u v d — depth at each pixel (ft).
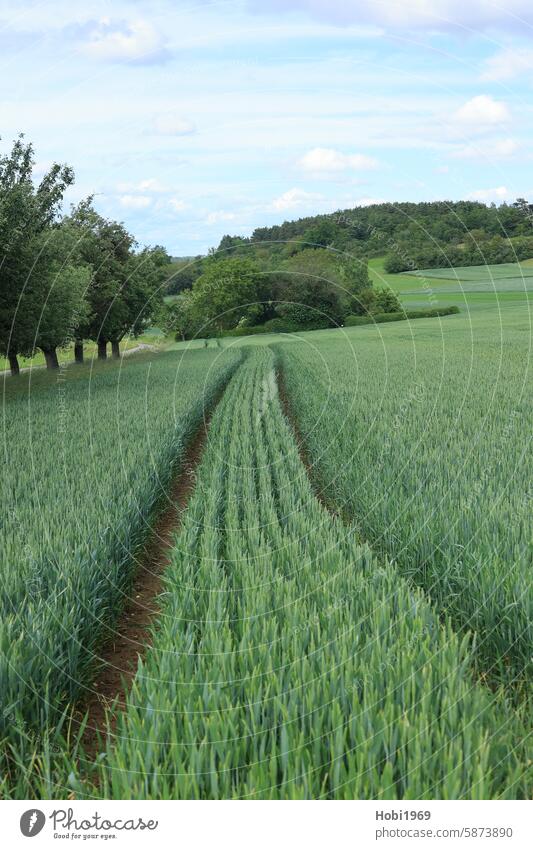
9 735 15.01
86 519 26.50
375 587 20.48
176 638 17.47
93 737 17.01
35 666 16.94
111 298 132.67
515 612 18.07
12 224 82.43
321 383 79.66
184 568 23.16
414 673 14.69
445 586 21.81
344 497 34.86
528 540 22.72
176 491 43.62
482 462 34.30
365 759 12.68
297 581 21.33
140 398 72.64
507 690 16.58
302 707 13.89
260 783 12.32
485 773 12.38
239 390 90.89
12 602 20.12
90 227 127.03
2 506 29.86
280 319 154.30
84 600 20.62
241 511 32.48
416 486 31.12
